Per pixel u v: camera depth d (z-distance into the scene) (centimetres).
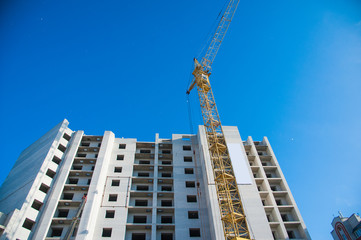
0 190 6297
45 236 4803
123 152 6844
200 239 5156
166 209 5653
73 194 5775
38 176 5503
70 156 6319
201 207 5678
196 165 6588
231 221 4703
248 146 7019
